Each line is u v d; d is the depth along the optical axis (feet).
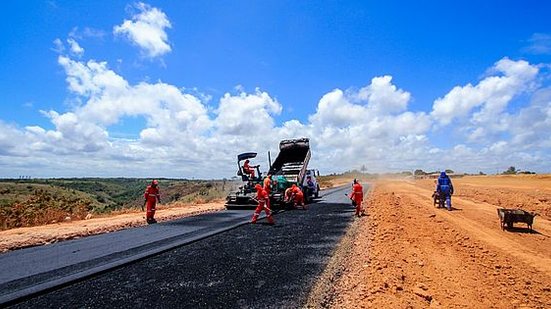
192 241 31.22
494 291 19.01
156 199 47.21
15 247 29.68
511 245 29.99
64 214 51.60
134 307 16.60
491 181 141.49
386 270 21.70
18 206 49.32
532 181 124.77
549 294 18.61
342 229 37.14
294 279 20.44
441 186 56.24
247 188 61.31
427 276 21.50
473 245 29.53
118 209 66.28
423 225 39.47
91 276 21.25
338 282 19.97
